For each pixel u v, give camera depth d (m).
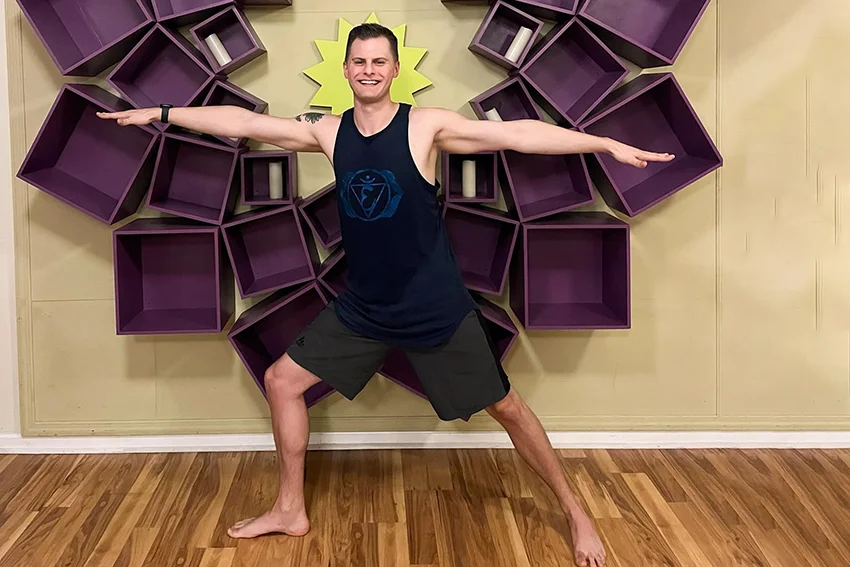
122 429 2.46
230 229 2.20
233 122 1.87
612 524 1.96
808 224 2.42
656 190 2.24
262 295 2.45
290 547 1.86
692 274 2.45
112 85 2.12
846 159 2.40
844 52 2.37
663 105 2.30
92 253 2.40
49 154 2.26
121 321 2.19
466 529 1.94
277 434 1.92
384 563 1.79
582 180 2.22
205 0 2.23
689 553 1.82
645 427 2.47
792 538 1.89
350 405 2.46
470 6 2.32
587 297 2.44
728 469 2.30
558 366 2.47
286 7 2.31
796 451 2.44
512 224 2.21
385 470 2.30
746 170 2.41
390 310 1.82
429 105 2.35
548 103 2.22
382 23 2.33
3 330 2.44
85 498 2.12
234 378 2.45
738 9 2.36
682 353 2.47
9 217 2.39
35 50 2.32
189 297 2.41
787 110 2.39
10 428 2.46
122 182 2.34
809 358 2.47
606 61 2.22
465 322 1.83
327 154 1.84
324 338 1.89
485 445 2.47
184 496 2.13
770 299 2.45
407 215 1.75
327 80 2.31
